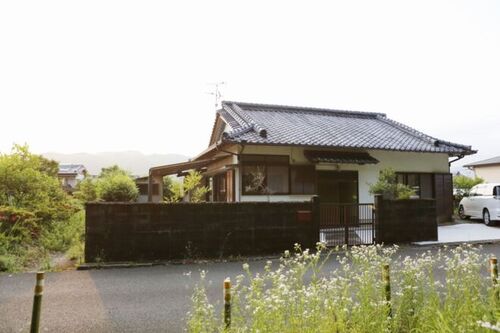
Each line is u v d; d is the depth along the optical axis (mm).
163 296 5562
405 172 15000
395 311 3521
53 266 7691
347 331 3076
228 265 7918
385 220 10336
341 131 15656
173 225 8398
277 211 9211
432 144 15586
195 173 15906
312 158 12750
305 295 3326
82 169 36344
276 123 15328
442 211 15438
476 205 15273
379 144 14164
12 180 10078
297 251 9234
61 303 5207
